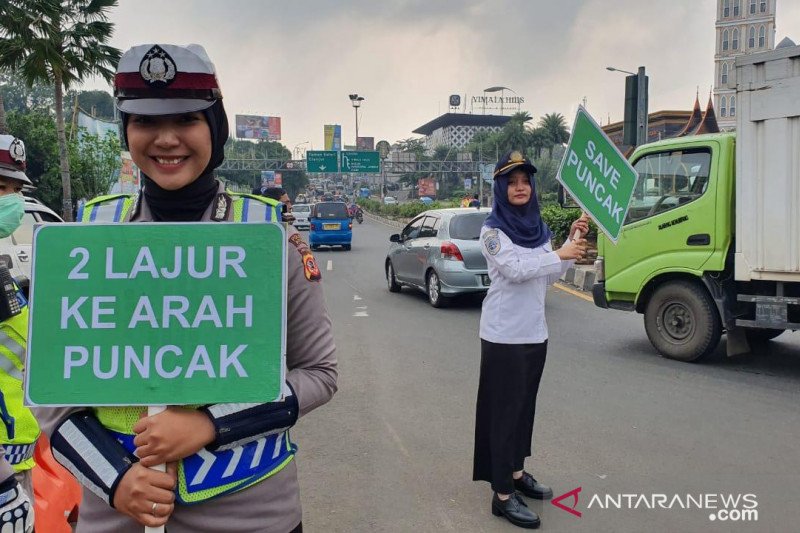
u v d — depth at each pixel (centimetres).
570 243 322
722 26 7538
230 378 141
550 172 5172
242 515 147
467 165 6594
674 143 631
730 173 592
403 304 1052
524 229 318
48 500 293
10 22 1422
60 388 139
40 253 141
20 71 1526
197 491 141
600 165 328
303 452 432
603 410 499
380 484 381
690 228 616
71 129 2120
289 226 162
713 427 459
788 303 562
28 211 732
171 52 143
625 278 671
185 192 153
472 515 341
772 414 486
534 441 437
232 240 142
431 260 1004
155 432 135
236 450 145
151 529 137
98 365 140
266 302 142
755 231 565
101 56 1545
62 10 1498
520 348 322
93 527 149
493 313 325
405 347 739
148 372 140
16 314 223
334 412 512
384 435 459
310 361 158
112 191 2244
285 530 154
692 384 565
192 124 149
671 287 639
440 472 396
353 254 2114
